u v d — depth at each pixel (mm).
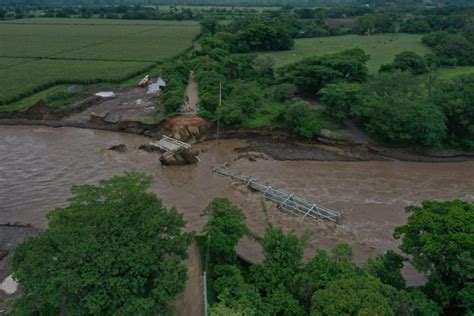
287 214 43875
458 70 96750
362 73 78438
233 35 121938
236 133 63656
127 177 32719
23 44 127375
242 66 89125
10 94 73312
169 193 48125
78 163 55312
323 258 30453
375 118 59250
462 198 47969
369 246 39094
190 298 28953
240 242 39281
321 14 185125
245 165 55375
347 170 54500
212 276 30969
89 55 111188
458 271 27125
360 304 23984
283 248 31016
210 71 80188
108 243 24875
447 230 28703
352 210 45000
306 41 138000
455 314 28891
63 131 66000
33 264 23953
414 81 63938
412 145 59719
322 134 61969
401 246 30156
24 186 49406
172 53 114250
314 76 74812
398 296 26312
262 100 72062
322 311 24484
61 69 93625
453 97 60281
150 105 72812
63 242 25125
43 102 70188
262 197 46938
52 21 194375
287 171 53969
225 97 70812
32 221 42500
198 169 53969
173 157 54500
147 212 27531
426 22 151125
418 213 30969
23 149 59469
